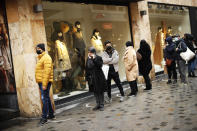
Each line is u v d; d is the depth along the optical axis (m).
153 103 7.26
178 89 8.85
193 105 6.50
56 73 8.83
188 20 16.52
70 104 8.77
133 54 8.60
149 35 12.20
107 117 6.43
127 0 11.04
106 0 10.77
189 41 11.12
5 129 6.48
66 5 9.34
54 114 7.57
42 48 6.55
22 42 7.36
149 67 9.42
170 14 14.63
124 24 11.70
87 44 10.09
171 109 6.37
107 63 8.12
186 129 4.82
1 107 8.12
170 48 9.87
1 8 7.65
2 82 8.02
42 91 6.62
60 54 9.01
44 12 8.56
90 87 7.35
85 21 10.02
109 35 11.00
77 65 9.63
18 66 7.55
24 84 7.48
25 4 7.41
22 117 7.67
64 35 9.23
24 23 7.37
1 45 7.85
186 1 16.03
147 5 12.32
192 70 11.34
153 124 5.37
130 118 6.06
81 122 6.27
